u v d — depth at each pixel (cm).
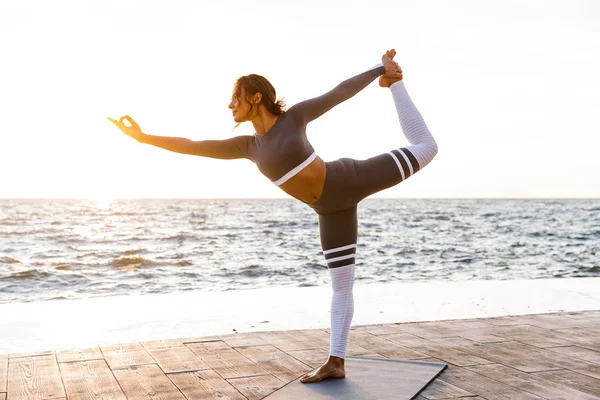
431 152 271
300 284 1249
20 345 392
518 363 310
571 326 411
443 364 301
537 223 4153
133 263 1631
